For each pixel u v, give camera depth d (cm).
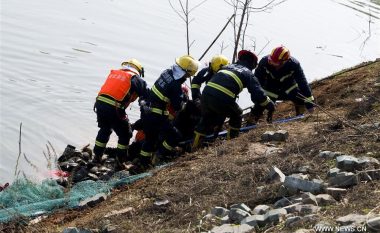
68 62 1318
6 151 908
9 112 1046
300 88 862
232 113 797
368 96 838
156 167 779
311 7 2094
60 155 927
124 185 718
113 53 1414
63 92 1173
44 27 1501
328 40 1722
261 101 773
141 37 1543
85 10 1697
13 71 1223
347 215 428
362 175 506
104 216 574
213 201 546
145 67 1357
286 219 457
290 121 837
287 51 848
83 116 1085
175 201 575
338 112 815
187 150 876
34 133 990
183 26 1659
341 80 1033
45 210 673
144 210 571
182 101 820
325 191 502
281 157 621
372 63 1102
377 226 394
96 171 860
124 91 822
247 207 507
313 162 582
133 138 1046
